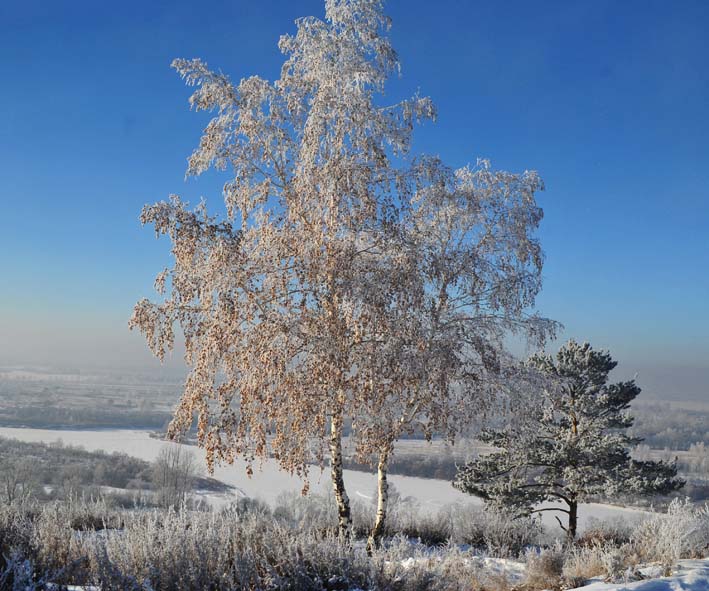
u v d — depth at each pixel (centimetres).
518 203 1526
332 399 1205
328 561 630
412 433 1367
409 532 1989
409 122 1323
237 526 699
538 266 1512
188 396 1261
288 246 1243
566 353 2273
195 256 1267
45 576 543
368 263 1238
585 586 782
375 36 1347
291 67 1377
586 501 2138
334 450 1293
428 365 1234
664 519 1084
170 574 585
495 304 1409
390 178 1325
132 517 727
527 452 2134
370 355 1203
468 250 1448
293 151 1353
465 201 1477
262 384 1170
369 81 1300
